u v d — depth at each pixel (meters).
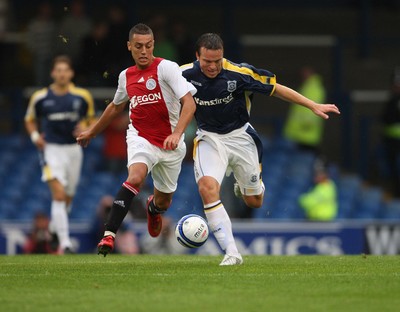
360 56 93.81
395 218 78.50
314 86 81.62
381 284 28.05
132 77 34.00
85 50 74.25
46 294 26.23
